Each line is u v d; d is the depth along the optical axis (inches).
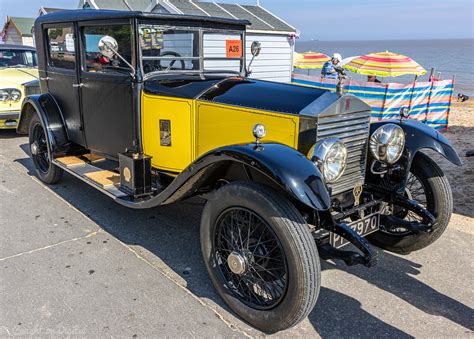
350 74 1029.2
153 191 141.5
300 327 107.3
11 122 297.4
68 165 175.5
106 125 160.9
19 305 111.8
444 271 135.3
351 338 103.7
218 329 105.0
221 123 129.1
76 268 131.0
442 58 2878.9
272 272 107.3
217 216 110.5
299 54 660.7
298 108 113.8
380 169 136.4
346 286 126.3
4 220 164.7
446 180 135.7
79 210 176.4
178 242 150.4
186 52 153.9
